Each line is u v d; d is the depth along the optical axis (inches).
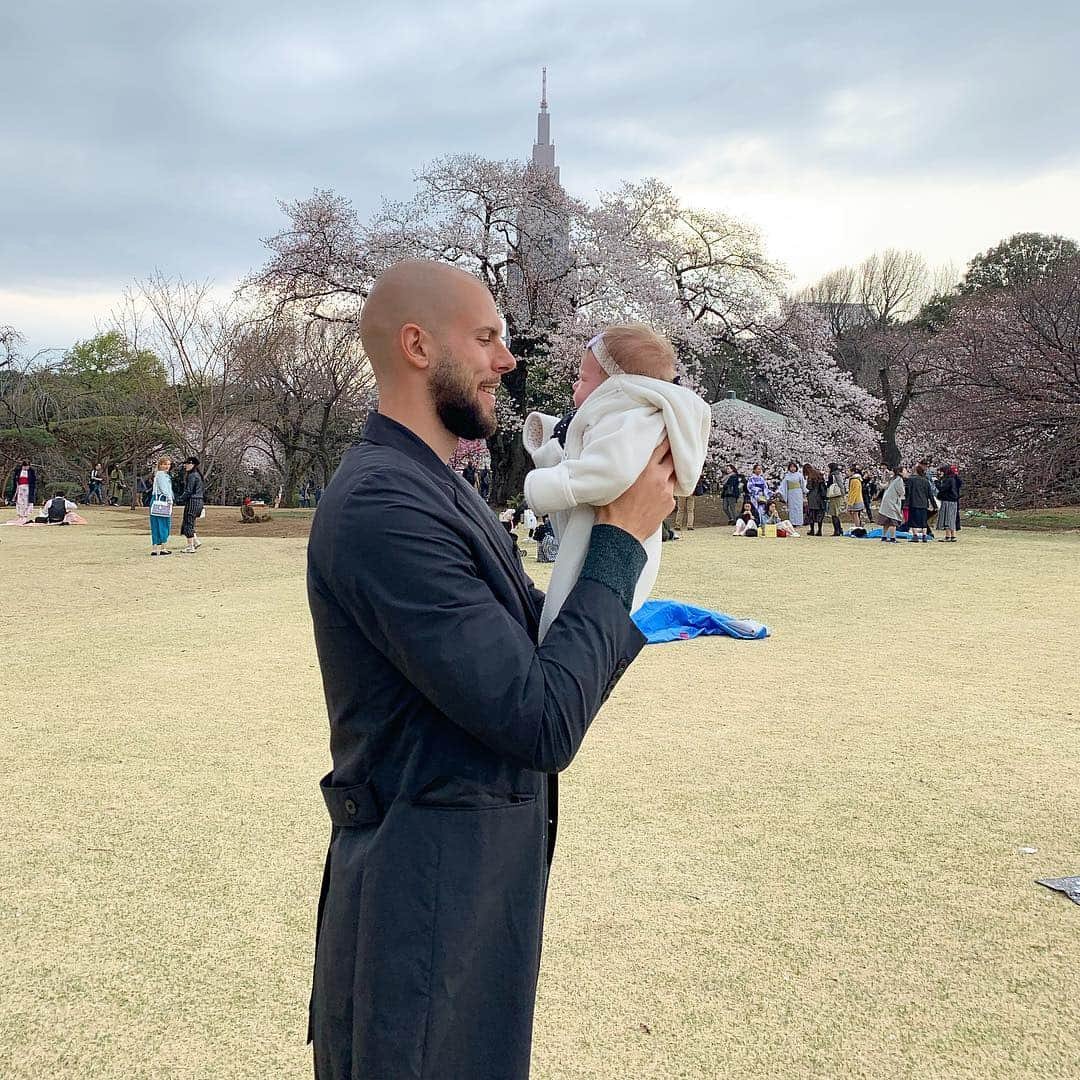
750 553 651.5
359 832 51.9
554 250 1035.9
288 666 281.6
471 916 49.1
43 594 443.2
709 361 1334.9
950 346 1152.2
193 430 1291.8
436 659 46.3
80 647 312.0
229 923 123.2
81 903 128.6
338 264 1055.6
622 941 119.0
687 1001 105.8
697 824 157.6
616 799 169.2
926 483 748.6
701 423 57.7
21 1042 98.0
